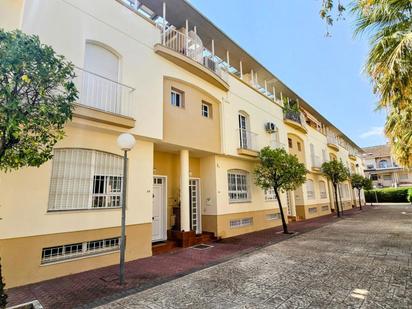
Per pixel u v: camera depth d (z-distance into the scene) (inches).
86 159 244.7
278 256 268.1
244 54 500.4
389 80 179.5
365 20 190.9
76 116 220.2
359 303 145.9
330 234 406.9
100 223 241.0
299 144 725.9
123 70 276.1
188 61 345.4
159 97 309.6
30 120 120.2
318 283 181.5
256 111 519.8
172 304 152.6
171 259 265.7
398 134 350.6
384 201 1400.1
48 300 161.8
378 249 284.0
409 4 172.9
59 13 230.2
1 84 111.0
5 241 184.4
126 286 185.8
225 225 400.5
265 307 144.9
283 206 574.2
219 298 159.8
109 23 271.6
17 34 119.2
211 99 411.8
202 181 421.1
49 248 209.0
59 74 131.6
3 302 120.3
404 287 168.1
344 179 737.0
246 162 480.7
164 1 363.9
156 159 368.5
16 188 193.8
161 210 358.3
